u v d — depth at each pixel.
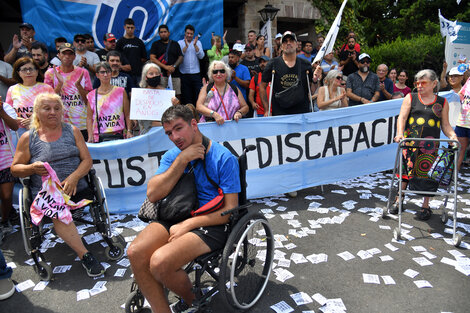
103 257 3.21
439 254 3.18
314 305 2.51
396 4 17.53
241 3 9.48
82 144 3.22
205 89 4.38
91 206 3.16
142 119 4.13
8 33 10.17
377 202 4.43
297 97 4.45
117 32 7.12
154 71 4.12
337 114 4.65
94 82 5.16
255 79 5.70
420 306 2.47
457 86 5.49
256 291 2.56
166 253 1.99
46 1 6.52
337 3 10.52
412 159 3.73
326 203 4.42
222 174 2.29
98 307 2.54
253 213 2.39
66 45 4.41
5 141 3.64
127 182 4.11
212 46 7.39
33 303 2.60
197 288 2.16
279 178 4.57
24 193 2.88
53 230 3.76
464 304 2.49
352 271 2.92
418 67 12.05
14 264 3.14
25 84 4.04
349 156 4.84
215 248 2.23
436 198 4.56
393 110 4.89
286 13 9.74
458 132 5.09
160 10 7.27
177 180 2.25
